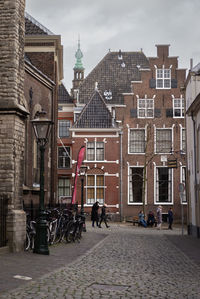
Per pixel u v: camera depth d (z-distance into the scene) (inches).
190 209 1085.8
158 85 1657.2
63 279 352.5
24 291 296.8
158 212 1267.2
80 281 347.9
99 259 502.0
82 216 922.1
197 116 963.3
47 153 948.0
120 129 1610.5
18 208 561.0
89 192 1595.7
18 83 574.9
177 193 1603.1
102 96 1817.2
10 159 542.6
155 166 1612.9
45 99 933.8
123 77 1878.7
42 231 524.7
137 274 396.5
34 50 1014.4
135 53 1964.8
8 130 546.3
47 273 377.7
